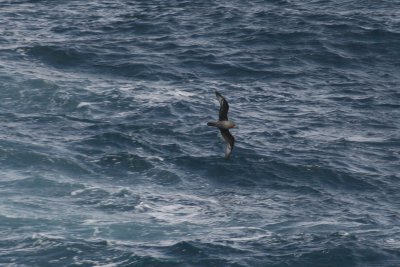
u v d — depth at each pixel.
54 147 76.31
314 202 70.88
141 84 91.69
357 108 89.31
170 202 69.06
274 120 85.31
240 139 80.38
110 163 74.56
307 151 79.25
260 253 61.38
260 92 92.06
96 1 119.81
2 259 59.62
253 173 74.75
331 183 74.25
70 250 60.75
